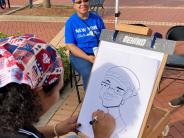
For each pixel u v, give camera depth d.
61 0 14.20
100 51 2.01
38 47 1.15
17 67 1.07
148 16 10.73
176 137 3.53
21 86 1.07
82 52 3.77
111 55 1.95
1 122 1.05
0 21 10.26
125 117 1.83
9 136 1.09
